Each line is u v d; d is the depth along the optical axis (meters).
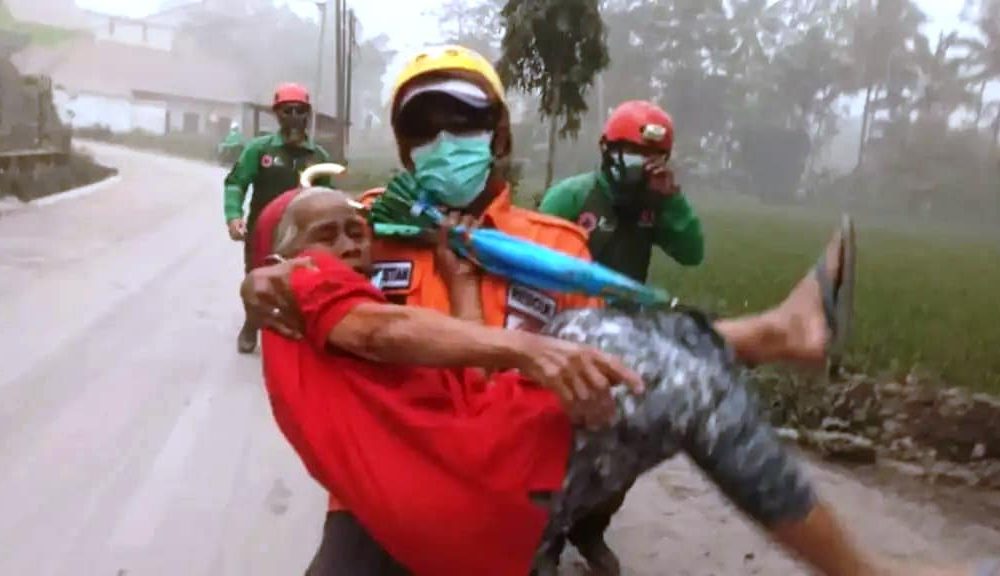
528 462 2.50
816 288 2.70
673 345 2.55
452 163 3.00
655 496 6.20
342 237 2.83
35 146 34.38
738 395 2.54
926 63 46.25
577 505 2.56
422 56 3.07
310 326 2.58
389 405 2.54
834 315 2.67
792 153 45.12
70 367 8.82
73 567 5.02
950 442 7.11
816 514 2.52
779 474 2.50
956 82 45.38
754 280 13.63
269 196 8.98
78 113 81.12
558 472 2.51
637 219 5.01
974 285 15.03
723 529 5.67
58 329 10.38
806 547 2.52
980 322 11.04
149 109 83.25
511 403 2.55
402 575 2.87
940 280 15.77
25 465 6.37
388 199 3.04
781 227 27.33
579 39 10.78
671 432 2.49
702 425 2.49
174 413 7.61
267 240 3.10
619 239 5.00
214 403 7.90
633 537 5.55
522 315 2.96
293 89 8.93
